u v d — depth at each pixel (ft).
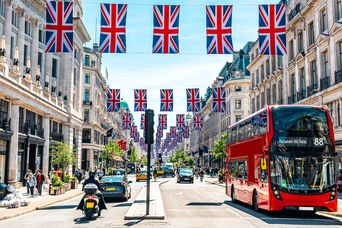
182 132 200.75
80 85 188.44
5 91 100.37
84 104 244.22
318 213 58.44
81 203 48.96
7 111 109.29
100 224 43.83
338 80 97.71
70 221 46.88
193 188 126.52
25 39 131.54
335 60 100.32
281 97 145.89
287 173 51.08
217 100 139.23
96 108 258.78
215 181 178.70
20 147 119.03
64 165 121.60
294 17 126.62
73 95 179.01
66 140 164.55
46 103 134.21
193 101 132.98
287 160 51.44
